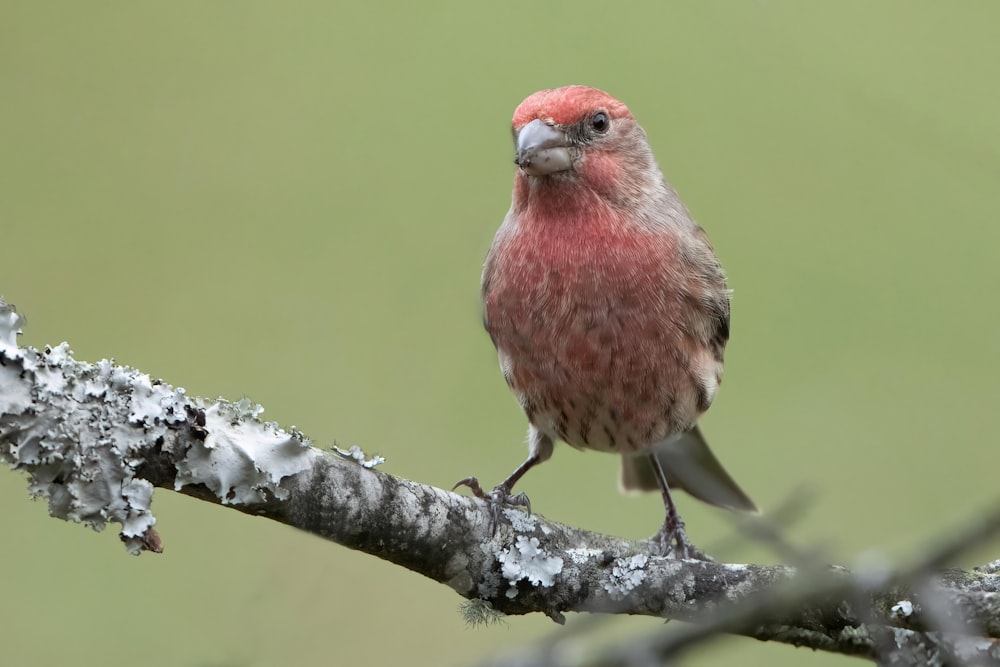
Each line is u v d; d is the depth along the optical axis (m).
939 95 10.35
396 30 13.71
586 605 7.79
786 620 7.18
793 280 13.12
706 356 10.09
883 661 7.71
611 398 9.80
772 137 13.19
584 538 8.35
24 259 12.59
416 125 13.47
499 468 12.27
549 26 13.50
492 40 13.58
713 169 13.26
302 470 6.92
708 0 11.23
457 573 7.64
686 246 9.91
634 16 13.38
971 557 4.54
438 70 13.58
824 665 11.09
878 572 5.13
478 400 12.52
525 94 13.43
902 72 10.43
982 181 10.39
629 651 4.86
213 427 6.69
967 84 10.36
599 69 13.41
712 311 10.03
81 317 12.43
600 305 9.54
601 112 9.70
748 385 12.90
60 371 6.40
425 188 13.32
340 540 7.15
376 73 13.59
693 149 13.27
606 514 12.30
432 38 13.66
